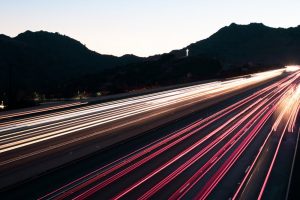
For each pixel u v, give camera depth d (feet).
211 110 236.63
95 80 568.82
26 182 102.73
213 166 125.59
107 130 167.73
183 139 159.94
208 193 101.86
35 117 192.24
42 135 154.30
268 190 108.47
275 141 166.61
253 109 248.11
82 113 209.15
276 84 410.93
